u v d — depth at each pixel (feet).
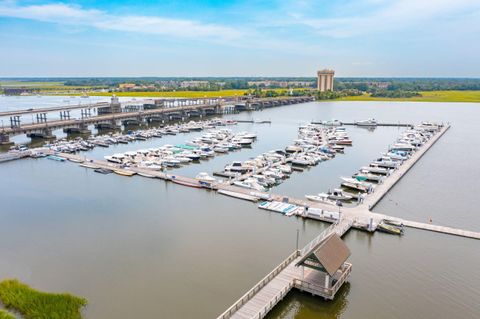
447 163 348.59
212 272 158.10
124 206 235.20
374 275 155.02
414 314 130.93
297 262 147.95
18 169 326.24
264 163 334.65
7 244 183.32
